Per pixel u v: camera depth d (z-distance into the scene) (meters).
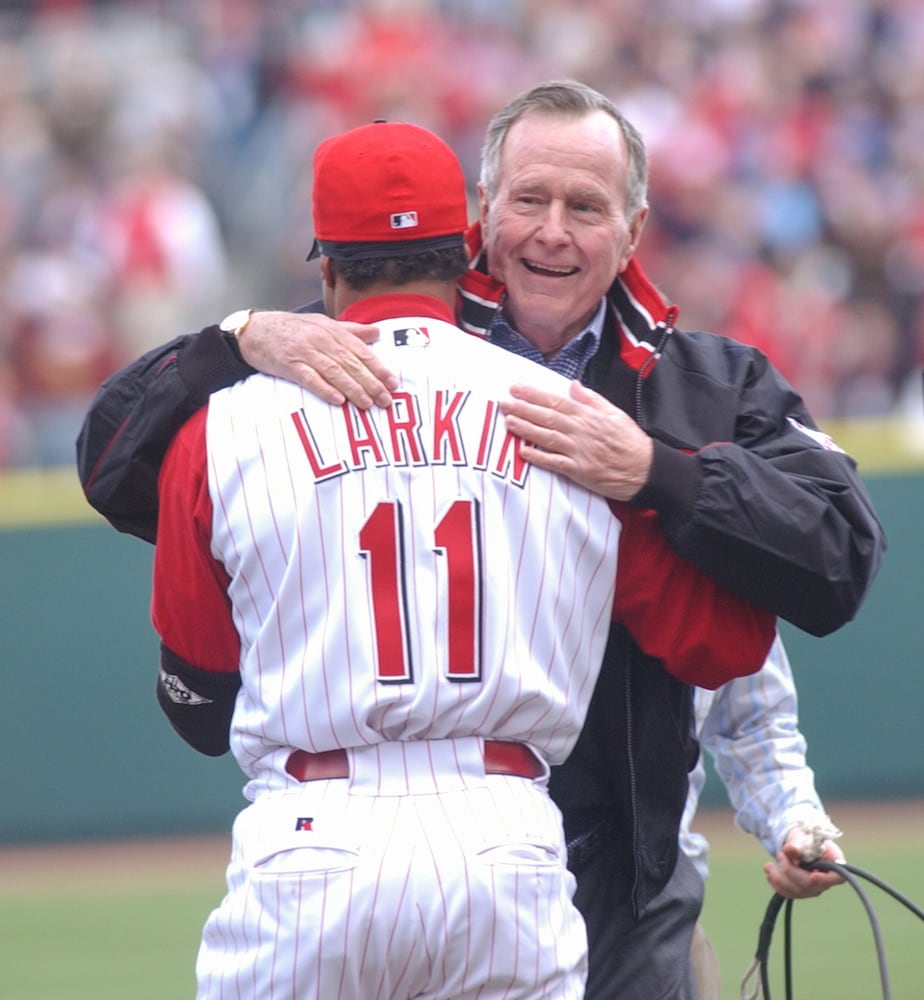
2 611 29.16
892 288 37.94
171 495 9.84
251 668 9.70
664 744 10.54
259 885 9.26
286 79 42.72
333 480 9.44
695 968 12.47
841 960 20.23
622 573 10.02
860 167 40.62
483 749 9.50
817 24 43.12
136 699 29.03
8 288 36.22
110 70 41.78
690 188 39.28
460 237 10.16
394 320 9.97
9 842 29.31
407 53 42.03
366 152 9.99
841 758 28.81
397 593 9.33
